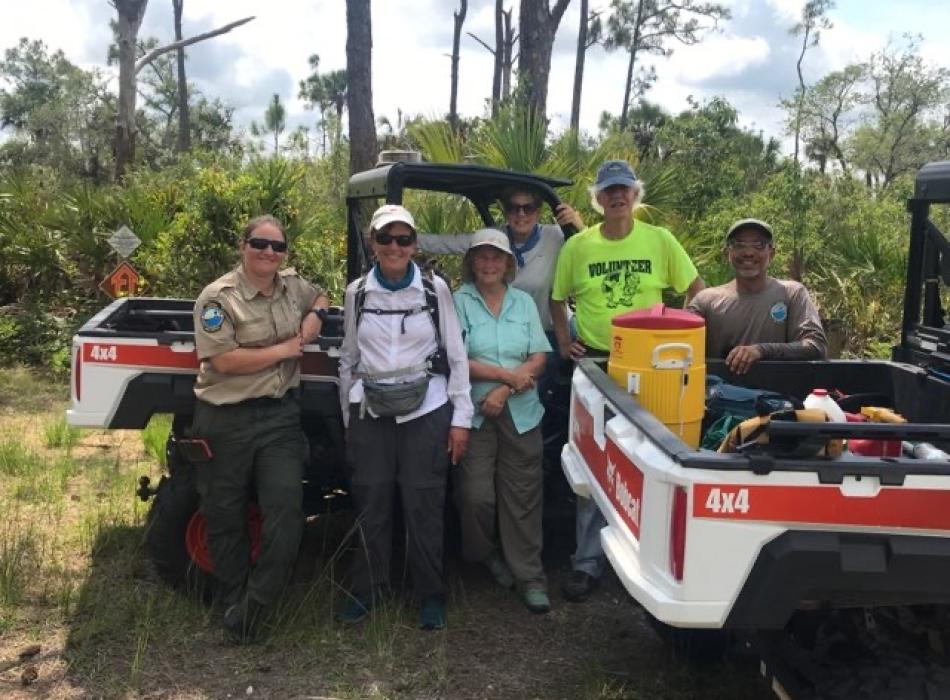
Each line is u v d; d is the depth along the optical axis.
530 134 8.55
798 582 2.30
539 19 11.80
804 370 4.04
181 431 4.25
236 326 3.68
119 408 4.02
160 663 3.67
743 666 3.62
